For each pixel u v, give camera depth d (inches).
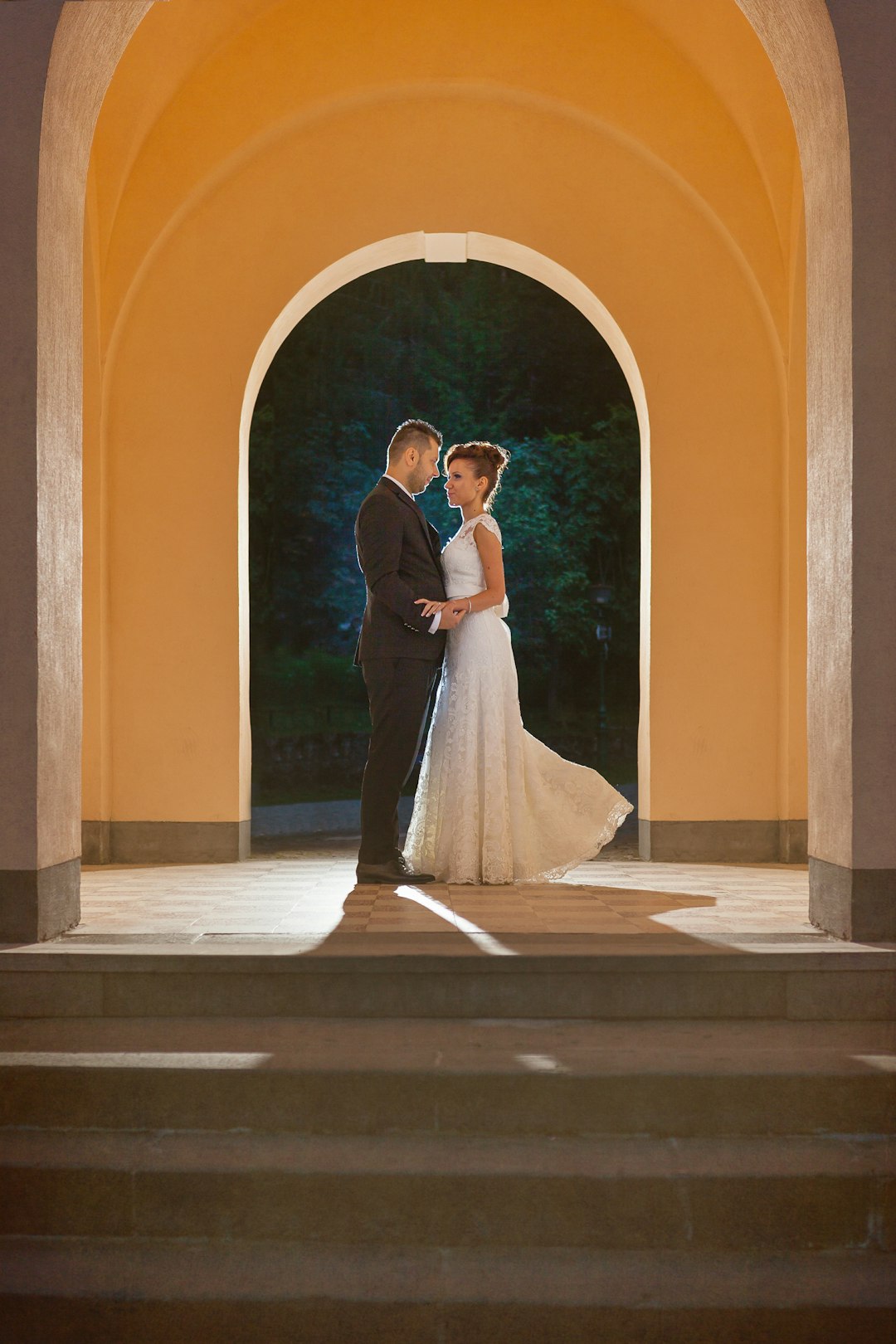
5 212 141.9
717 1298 101.1
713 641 283.7
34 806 137.9
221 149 276.4
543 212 284.8
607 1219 107.9
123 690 283.0
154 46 255.9
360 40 274.7
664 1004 127.6
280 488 833.5
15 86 142.3
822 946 132.7
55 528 145.6
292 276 285.4
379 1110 114.8
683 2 260.5
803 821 278.2
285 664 939.3
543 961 127.9
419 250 298.7
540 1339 100.5
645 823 288.2
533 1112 114.5
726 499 284.8
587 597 818.8
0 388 141.0
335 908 173.5
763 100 263.3
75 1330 101.5
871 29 140.4
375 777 207.6
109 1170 109.4
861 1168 108.3
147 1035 123.7
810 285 156.9
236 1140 113.8
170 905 179.2
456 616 202.1
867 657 138.3
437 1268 105.1
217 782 282.5
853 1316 100.0
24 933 137.4
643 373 285.4
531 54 275.1
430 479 216.4
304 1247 108.3
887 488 139.3
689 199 283.3
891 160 140.1
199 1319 101.4
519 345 837.8
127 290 278.8
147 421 284.4
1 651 138.9
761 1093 114.3
